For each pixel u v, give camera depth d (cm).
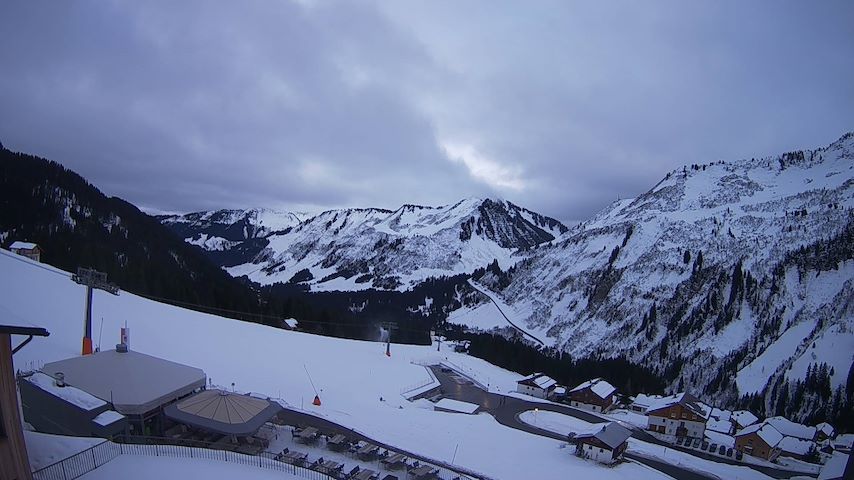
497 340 13075
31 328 1576
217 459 2519
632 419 7600
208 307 10244
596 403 7881
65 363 3403
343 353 8106
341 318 13175
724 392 13125
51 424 2753
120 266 10412
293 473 2592
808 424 10875
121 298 7288
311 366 6531
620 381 11625
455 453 4241
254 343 7000
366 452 3538
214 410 3234
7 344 1661
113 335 5291
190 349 5691
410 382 7225
